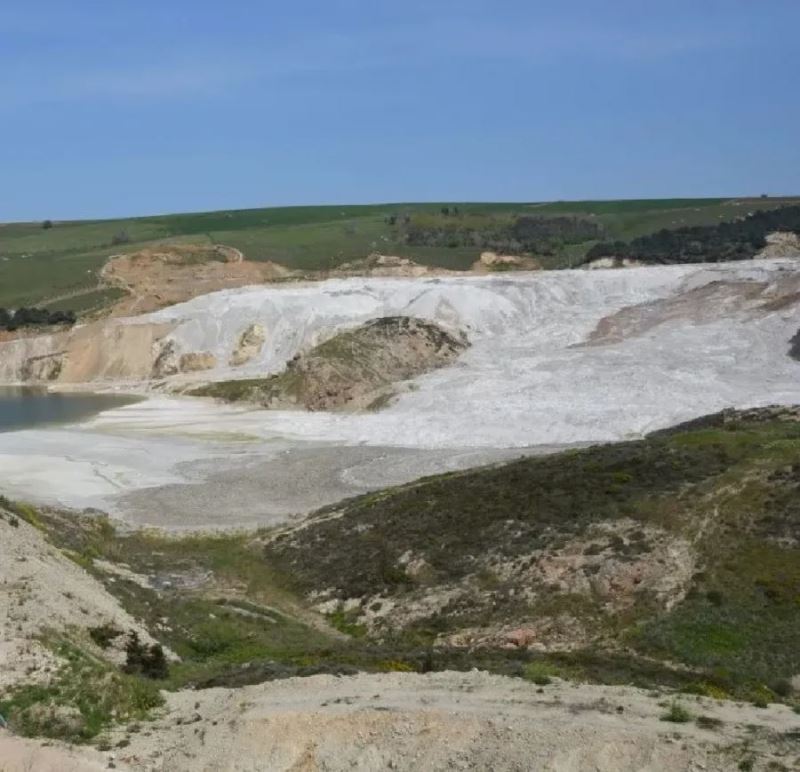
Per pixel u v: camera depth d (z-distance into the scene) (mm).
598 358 80812
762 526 30406
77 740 18141
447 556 33656
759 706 18922
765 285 96438
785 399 64000
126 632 24938
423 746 16828
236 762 17016
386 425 69438
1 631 21172
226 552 40562
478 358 88938
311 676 20969
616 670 23141
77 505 49219
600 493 35125
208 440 69000
